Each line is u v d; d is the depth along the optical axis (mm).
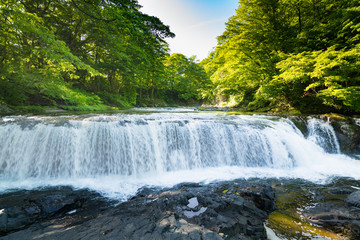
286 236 2893
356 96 10461
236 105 25219
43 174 5688
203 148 7328
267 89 15289
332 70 11086
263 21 16844
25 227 2811
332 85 11141
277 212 3664
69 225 2754
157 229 2287
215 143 7477
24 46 12008
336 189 4844
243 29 17125
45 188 4820
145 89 40281
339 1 14453
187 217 2814
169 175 6238
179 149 7074
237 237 2445
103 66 21953
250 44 17312
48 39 10828
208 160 7285
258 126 8344
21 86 12070
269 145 7680
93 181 5512
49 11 16812
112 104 22781
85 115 9680
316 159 8109
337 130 9656
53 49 11414
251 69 17359
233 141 7602
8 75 11516
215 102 38250
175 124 7379
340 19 12656
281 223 3260
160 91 45500
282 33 16438
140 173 6352
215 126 7777
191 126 7484
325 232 3021
